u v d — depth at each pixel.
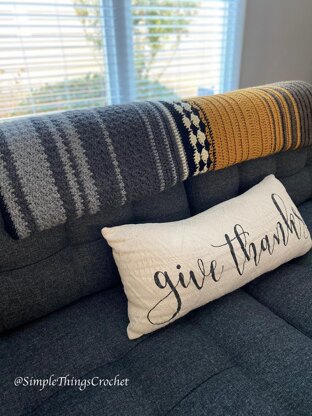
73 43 1.12
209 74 1.52
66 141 0.69
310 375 0.60
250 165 1.04
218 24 1.43
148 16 1.22
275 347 0.66
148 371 0.63
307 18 1.68
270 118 0.97
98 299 0.82
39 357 0.66
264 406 0.55
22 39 1.02
